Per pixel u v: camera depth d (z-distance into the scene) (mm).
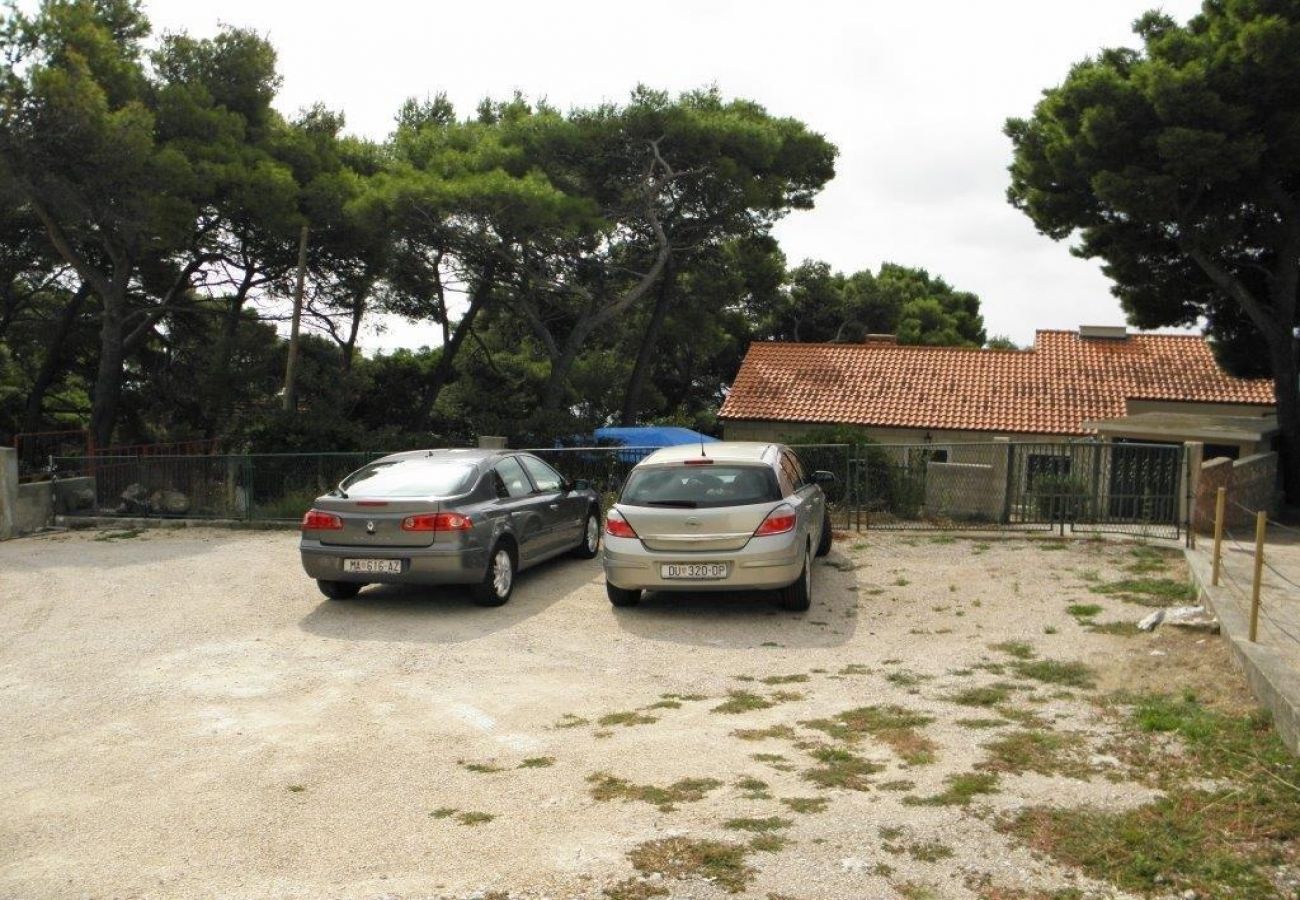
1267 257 24609
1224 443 25219
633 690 6906
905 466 14430
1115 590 9594
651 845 4262
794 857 4113
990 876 3943
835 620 8898
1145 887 3840
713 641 8250
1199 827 4312
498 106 34750
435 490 9453
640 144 29156
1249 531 16438
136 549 13742
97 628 9109
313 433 22312
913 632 8414
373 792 5066
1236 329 27000
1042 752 5348
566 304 31766
